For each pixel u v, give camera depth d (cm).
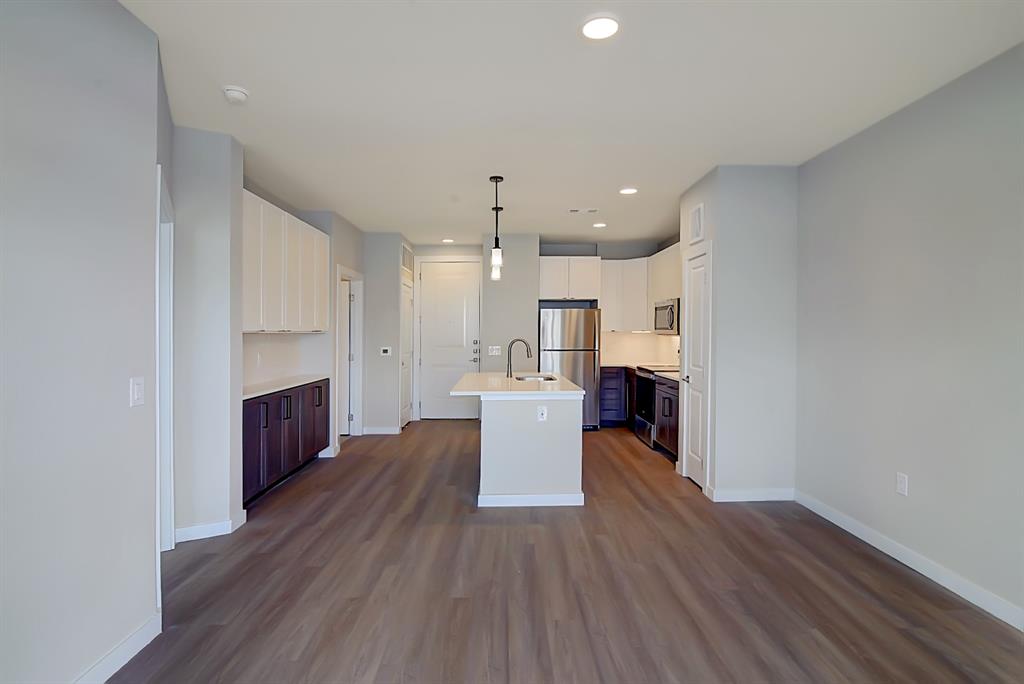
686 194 441
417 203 483
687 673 191
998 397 230
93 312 187
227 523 324
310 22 202
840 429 336
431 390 732
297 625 223
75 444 180
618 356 725
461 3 189
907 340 281
